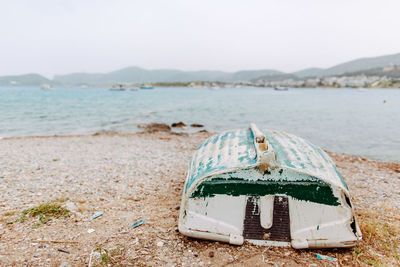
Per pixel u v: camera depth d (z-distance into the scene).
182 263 4.09
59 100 57.88
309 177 4.34
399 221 5.55
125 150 13.26
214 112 35.78
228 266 4.00
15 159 11.05
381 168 10.48
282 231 4.37
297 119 28.66
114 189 7.61
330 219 4.31
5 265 3.90
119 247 4.50
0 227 5.09
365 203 6.73
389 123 25.08
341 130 21.50
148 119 28.66
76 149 13.48
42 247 4.44
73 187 7.73
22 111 33.66
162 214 5.89
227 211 4.52
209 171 4.65
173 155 12.08
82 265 4.02
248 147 5.41
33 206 6.25
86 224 5.34
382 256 4.23
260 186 4.44
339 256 4.20
